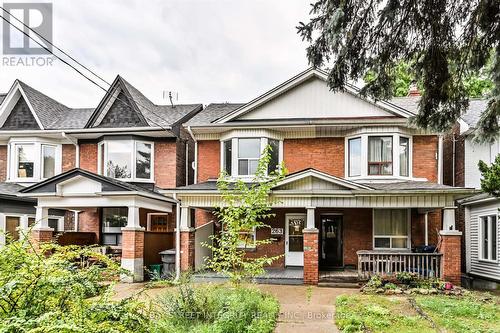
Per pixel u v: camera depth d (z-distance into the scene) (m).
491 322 8.58
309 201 14.02
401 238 15.93
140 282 13.98
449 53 6.73
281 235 16.89
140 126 17.44
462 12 6.37
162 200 16.14
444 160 17.88
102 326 2.75
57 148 18.62
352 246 16.25
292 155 16.86
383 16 6.21
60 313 2.72
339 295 11.66
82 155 18.39
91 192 14.70
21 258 3.07
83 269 3.41
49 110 19.61
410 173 15.95
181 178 18.33
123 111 18.00
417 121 7.71
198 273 14.30
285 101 17.16
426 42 6.65
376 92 7.30
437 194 13.45
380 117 16.30
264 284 13.67
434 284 12.40
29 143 18.12
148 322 3.26
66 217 18.50
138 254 14.34
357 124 15.81
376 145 15.92
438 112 7.45
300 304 10.50
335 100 16.84
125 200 14.59
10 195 15.81
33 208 17.72
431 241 15.75
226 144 17.28
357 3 6.05
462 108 7.34
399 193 13.45
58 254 3.39
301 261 16.72
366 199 13.89
